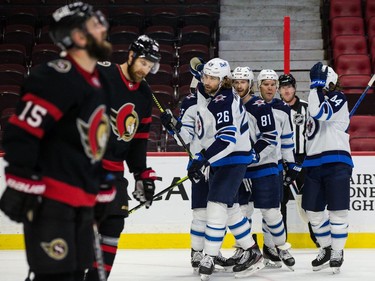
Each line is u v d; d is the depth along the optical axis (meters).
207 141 9.41
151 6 22.95
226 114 9.09
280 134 11.02
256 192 10.48
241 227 9.84
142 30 21.92
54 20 5.21
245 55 20.66
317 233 10.55
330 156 10.16
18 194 4.93
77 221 5.36
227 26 21.72
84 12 5.16
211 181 9.62
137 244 13.12
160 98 17.78
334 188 10.16
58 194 5.15
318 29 21.62
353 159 13.24
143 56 7.20
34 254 5.16
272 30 21.55
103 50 5.21
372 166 13.23
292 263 10.62
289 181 11.15
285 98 12.24
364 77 18.77
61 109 5.07
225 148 9.02
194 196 10.21
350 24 21.39
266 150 10.27
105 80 5.55
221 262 10.62
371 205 13.24
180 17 21.92
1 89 18.17
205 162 9.09
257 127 10.28
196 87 9.98
